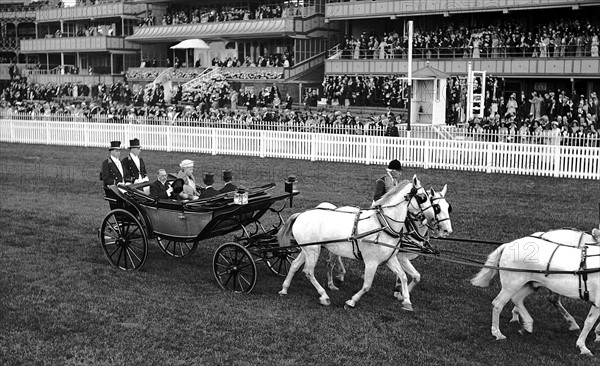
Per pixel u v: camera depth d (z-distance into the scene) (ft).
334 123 108.58
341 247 40.98
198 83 165.68
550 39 129.90
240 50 196.75
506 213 64.39
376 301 41.91
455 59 139.64
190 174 49.42
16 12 268.00
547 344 35.47
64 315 38.93
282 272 47.75
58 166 100.07
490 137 96.53
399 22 165.78
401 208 39.52
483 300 42.14
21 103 189.67
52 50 241.76
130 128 120.26
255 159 103.71
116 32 233.14
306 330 36.94
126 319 38.47
